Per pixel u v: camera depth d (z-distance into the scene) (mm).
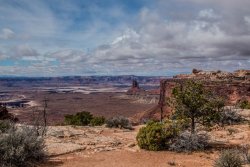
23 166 11828
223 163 11742
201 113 16906
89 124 31344
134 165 12781
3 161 11477
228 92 86812
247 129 21391
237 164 11617
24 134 13023
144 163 13117
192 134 16219
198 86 17125
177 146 15539
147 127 16219
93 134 20453
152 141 15734
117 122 25156
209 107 16844
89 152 14992
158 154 14836
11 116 30750
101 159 13703
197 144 15703
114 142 17641
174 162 13250
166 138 16047
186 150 15273
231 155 11844
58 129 20688
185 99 16734
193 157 14234
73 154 14484
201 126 21953
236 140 17938
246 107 37000
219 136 19219
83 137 18844
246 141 17531
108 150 15633
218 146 16438
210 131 20969
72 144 16156
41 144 13656
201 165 12828
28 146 12461
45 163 12680
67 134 19062
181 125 17188
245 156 12719
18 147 11969
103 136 19766
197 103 16672
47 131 19047
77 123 31453
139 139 16219
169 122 17266
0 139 12047
